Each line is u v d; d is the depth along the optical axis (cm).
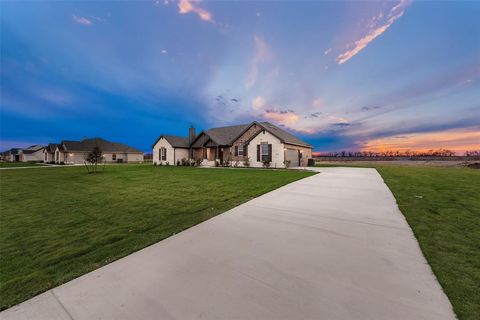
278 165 1905
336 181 951
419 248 294
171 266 264
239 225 405
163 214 513
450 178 988
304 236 344
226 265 261
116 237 383
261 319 172
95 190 859
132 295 210
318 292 204
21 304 207
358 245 307
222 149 2320
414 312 174
